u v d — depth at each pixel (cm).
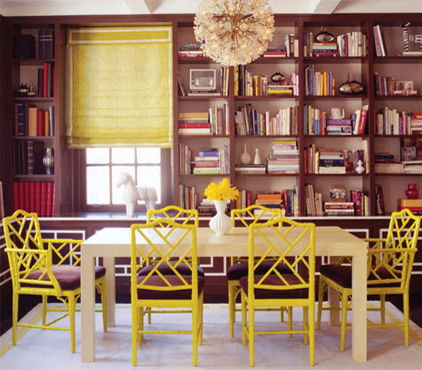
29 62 464
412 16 446
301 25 448
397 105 480
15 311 313
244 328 309
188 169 462
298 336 333
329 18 448
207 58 455
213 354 297
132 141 471
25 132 457
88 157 504
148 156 506
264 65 480
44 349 308
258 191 486
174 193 458
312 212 459
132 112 469
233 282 331
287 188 484
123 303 416
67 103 471
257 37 290
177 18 450
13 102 459
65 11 451
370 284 311
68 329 304
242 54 289
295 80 456
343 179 484
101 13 450
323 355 295
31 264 437
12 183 455
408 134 455
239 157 483
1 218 425
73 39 468
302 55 449
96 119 470
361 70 475
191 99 468
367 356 294
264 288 281
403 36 460
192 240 278
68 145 473
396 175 466
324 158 458
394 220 337
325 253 292
